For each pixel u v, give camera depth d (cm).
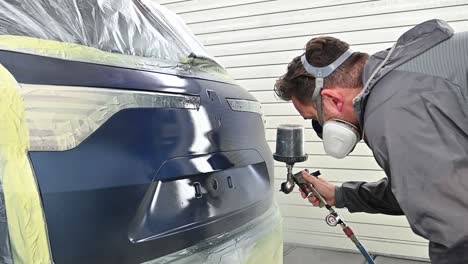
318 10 355
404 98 101
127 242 101
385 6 330
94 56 111
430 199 95
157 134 114
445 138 96
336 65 127
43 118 90
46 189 87
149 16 171
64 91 96
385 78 108
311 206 367
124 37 144
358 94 119
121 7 154
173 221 113
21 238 82
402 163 98
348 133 129
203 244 122
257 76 387
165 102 119
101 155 98
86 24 133
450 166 94
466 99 98
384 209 177
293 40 368
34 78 92
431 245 99
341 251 353
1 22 108
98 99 102
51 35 117
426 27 112
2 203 82
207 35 407
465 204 93
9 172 83
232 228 137
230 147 142
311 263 324
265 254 157
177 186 117
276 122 380
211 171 130
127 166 103
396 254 340
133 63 122
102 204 96
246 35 388
